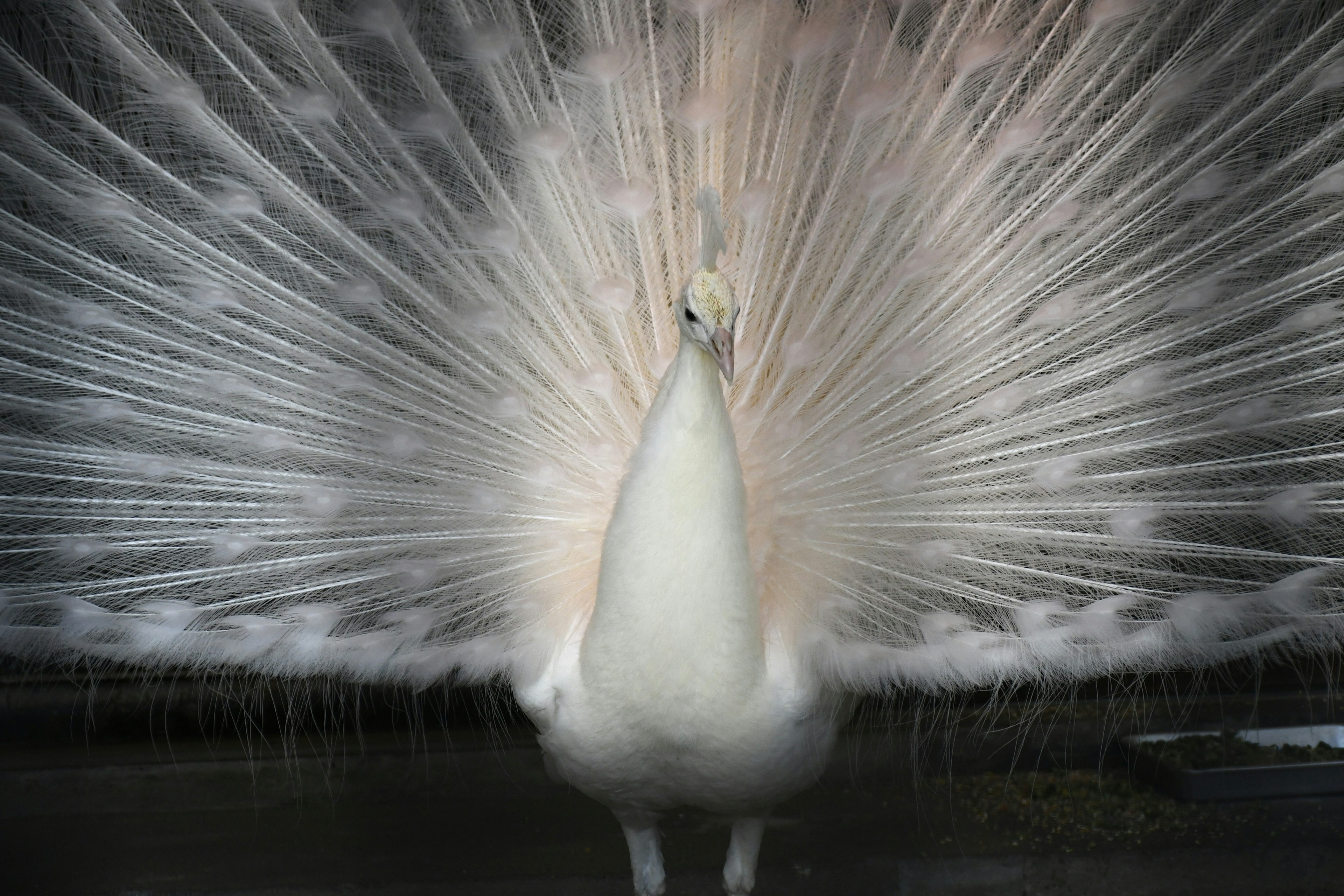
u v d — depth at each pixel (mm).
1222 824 4797
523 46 4430
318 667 4434
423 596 4465
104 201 4449
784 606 4395
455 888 4684
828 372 4426
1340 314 4363
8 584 4465
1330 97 4371
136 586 4469
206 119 4441
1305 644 4363
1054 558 4391
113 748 5000
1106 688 5004
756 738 4328
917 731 4652
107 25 4430
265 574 4465
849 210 4426
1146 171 4406
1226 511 4379
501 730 5062
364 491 4449
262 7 4422
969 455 4406
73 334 4469
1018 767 4945
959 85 4398
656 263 4469
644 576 4293
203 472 4465
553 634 4410
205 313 4469
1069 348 4426
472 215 4453
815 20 4367
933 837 4777
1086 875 4688
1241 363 4391
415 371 4461
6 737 4996
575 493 4465
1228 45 4371
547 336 4477
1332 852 4730
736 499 4301
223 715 5023
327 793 4910
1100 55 4395
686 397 4281
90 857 4742
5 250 4461
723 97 4430
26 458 4461
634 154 4461
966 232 4430
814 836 4785
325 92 4430
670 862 4738
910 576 4383
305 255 4477
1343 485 4371
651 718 4320
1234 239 4406
